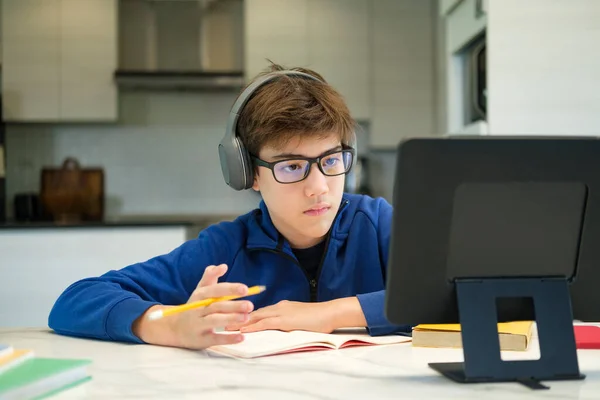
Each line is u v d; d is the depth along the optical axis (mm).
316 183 1047
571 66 2293
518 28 2293
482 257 727
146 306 972
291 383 696
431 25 4039
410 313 730
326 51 3992
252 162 1119
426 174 692
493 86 2295
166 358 844
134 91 4234
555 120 2297
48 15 3879
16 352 720
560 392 652
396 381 704
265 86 1113
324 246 1241
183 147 4273
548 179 708
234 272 1244
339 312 1015
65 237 3035
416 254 714
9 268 3000
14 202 4078
